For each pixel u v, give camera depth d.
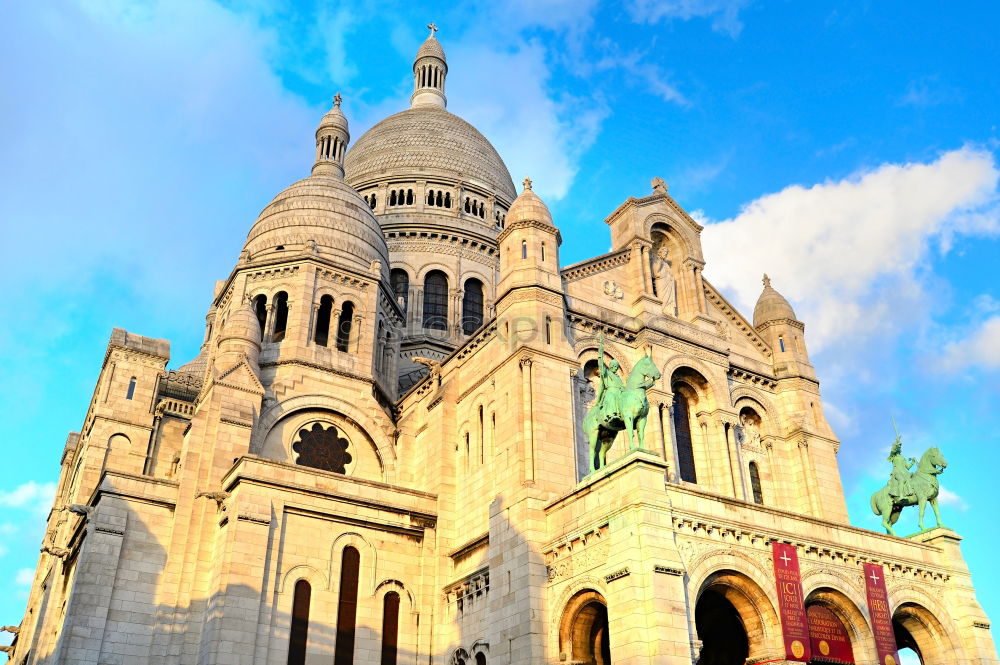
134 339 55.69
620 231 50.31
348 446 49.16
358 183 81.06
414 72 103.75
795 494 48.25
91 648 37.28
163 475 53.16
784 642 32.66
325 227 56.09
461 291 74.31
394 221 75.94
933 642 38.56
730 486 44.50
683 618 29.86
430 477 46.28
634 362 45.47
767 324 53.09
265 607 37.50
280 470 40.41
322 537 40.50
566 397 40.62
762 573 33.72
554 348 41.59
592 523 33.22
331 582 39.91
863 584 36.38
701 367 47.22
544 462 38.28
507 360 41.56
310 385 49.12
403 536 42.97
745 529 33.91
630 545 31.02
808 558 35.44
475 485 42.44
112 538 39.53
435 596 41.91
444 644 40.75
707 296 51.94
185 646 37.44
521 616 34.84
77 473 55.44
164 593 39.00
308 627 38.44
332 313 52.88
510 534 37.16
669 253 51.69
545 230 45.12
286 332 50.78
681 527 32.41
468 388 45.56
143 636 38.53
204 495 41.09
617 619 30.59
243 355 46.75
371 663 39.38
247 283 52.97
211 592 38.06
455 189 80.31
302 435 47.91
